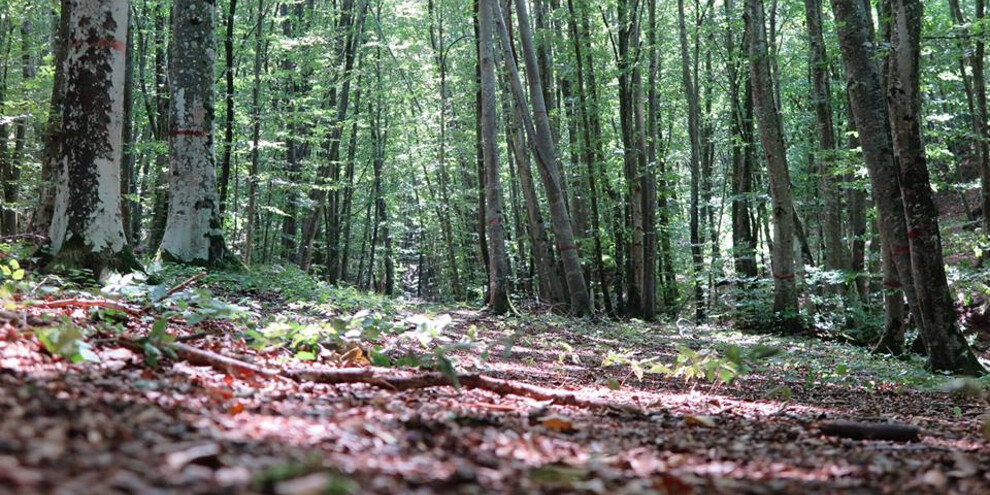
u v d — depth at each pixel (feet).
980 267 70.54
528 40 66.39
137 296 23.15
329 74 99.91
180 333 20.26
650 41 84.84
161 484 6.46
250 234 76.48
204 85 45.37
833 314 72.13
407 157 134.72
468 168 127.95
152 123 79.56
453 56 124.67
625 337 53.31
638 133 82.64
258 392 14.08
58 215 31.12
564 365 31.63
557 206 66.13
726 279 75.77
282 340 19.69
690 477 9.97
